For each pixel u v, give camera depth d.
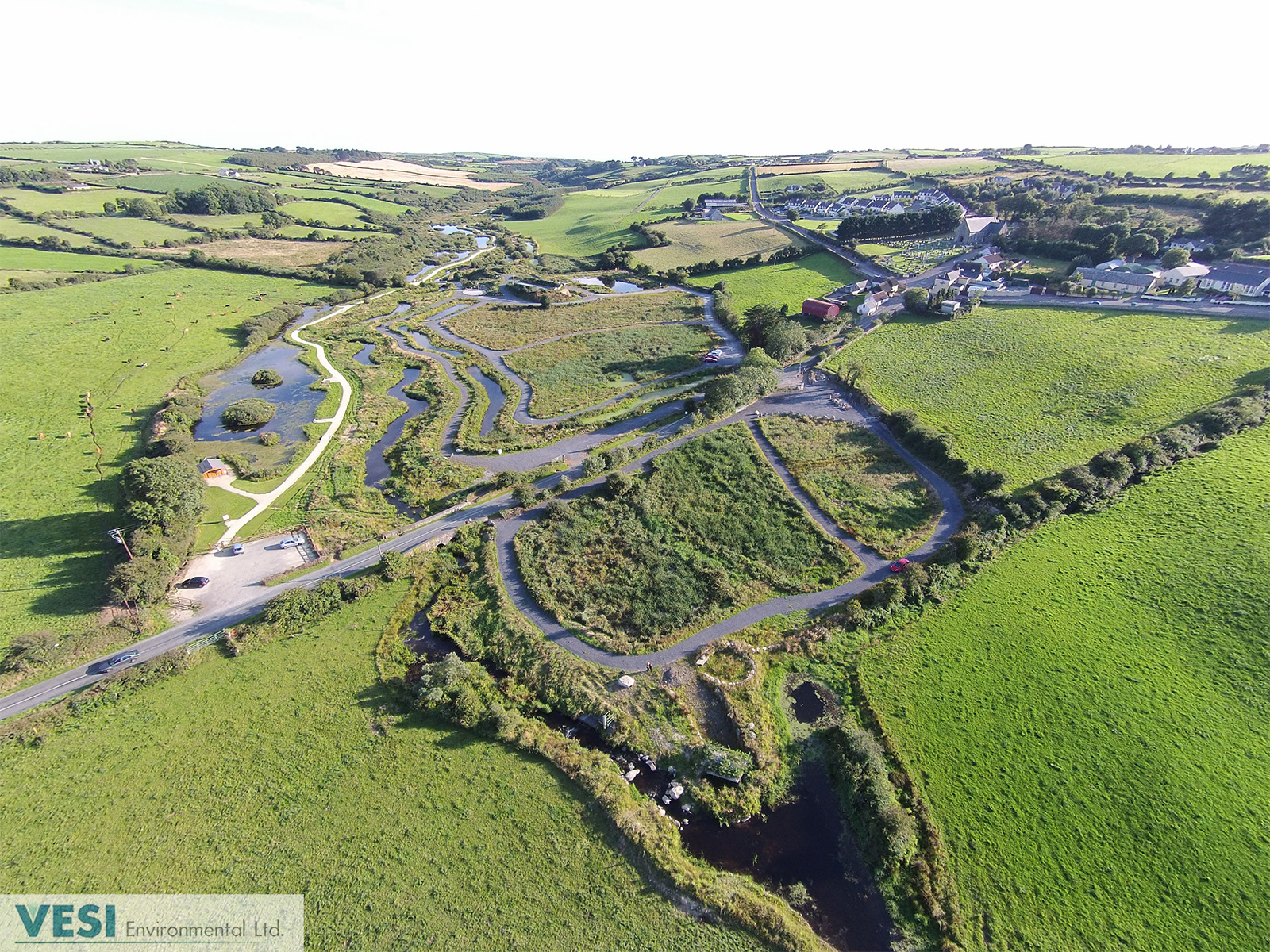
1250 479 60.22
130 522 59.00
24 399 88.19
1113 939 30.58
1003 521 57.16
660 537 61.22
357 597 54.16
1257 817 34.97
